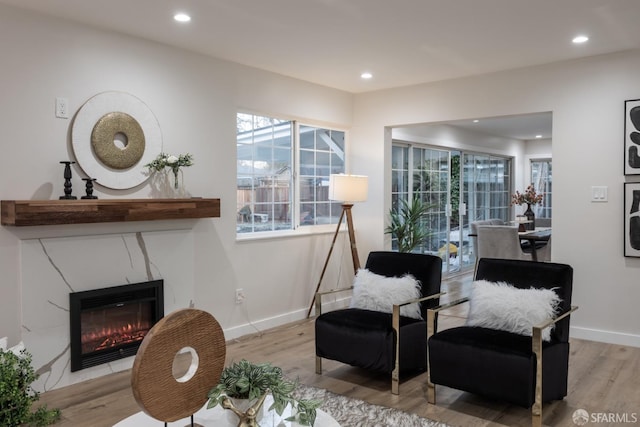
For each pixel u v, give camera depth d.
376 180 5.66
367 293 3.62
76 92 3.39
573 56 4.30
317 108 5.33
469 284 7.10
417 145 6.97
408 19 3.38
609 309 4.28
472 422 2.80
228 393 1.78
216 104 4.30
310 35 3.72
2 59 3.05
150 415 1.60
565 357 2.99
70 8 3.15
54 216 3.05
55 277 3.25
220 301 4.36
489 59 4.38
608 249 4.27
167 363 1.64
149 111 3.79
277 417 2.01
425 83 5.26
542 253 6.67
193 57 4.11
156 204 3.62
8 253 3.06
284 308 5.00
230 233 4.43
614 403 3.04
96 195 3.51
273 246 4.86
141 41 3.75
